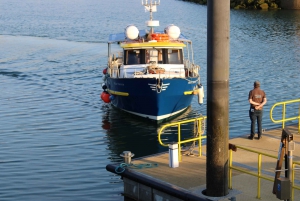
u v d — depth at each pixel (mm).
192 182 11195
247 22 61406
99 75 32531
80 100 25922
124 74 22516
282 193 9023
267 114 22531
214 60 9711
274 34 50844
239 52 40594
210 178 10195
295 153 12727
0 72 33469
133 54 22797
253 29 54812
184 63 23594
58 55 40031
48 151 17766
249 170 11742
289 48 42375
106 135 19875
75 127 21000
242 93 26562
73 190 14133
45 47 44062
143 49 22641
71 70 34188
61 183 14680
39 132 20188
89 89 28484
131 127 21109
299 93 26531
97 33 52406
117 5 88125
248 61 36562
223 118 9922
